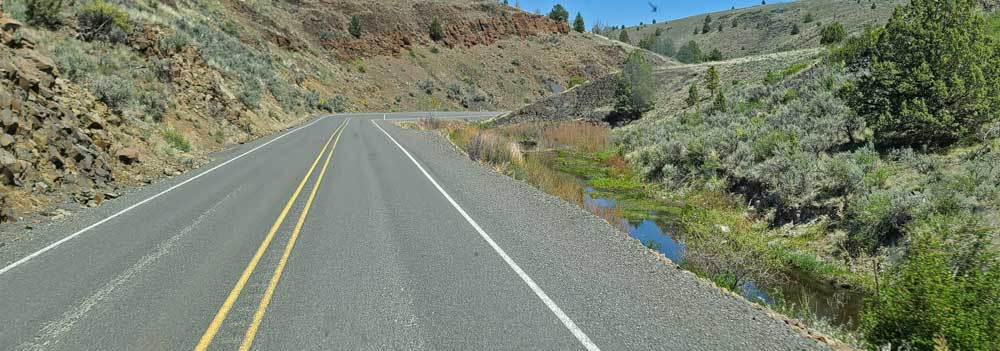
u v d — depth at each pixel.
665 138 22.41
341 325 4.47
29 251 6.68
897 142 12.21
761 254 9.77
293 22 66.19
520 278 5.64
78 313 4.73
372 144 21.41
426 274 5.77
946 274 4.66
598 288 5.36
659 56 99.56
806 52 38.22
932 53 11.55
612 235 7.61
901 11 12.55
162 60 21.58
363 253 6.56
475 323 4.51
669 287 5.43
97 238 7.31
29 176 9.58
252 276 5.70
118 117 15.11
